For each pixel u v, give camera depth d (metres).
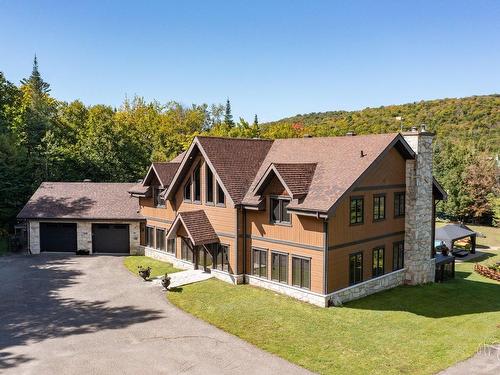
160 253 35.91
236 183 28.45
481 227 67.44
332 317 22.33
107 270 32.44
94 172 57.09
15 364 17.28
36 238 38.78
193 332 20.50
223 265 29.08
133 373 16.56
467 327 21.67
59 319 22.25
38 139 59.25
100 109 87.31
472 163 71.44
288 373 16.58
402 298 26.39
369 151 26.08
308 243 24.36
